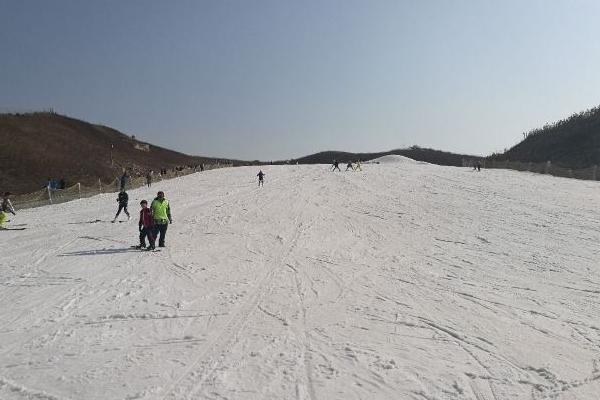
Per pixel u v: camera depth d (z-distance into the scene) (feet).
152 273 40.14
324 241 56.24
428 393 20.21
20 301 32.37
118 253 48.60
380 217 74.95
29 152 196.13
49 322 28.27
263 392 19.99
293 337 26.14
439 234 60.80
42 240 57.36
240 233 61.11
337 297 33.88
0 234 63.16
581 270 42.45
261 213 79.10
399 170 167.73
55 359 23.15
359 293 34.99
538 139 274.16
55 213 85.56
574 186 112.68
